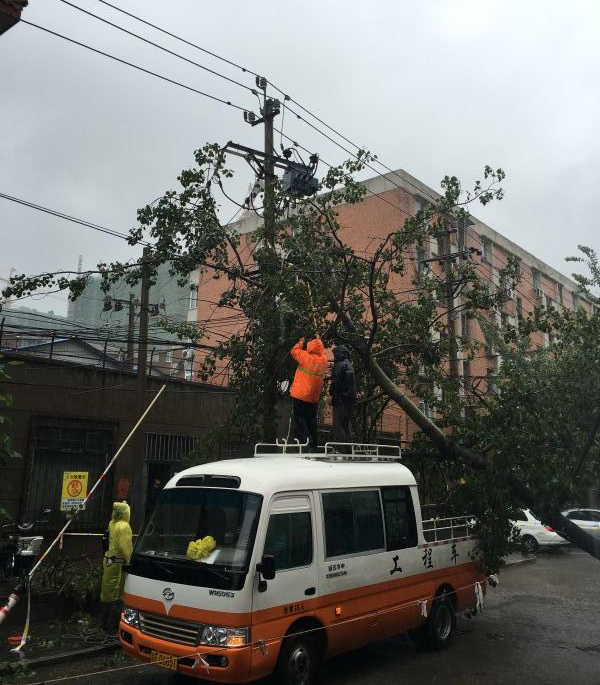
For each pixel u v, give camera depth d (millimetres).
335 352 9195
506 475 8789
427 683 6684
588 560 18422
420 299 11945
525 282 32625
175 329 11711
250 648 5387
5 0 7438
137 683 6520
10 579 8539
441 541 8305
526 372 13094
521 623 9867
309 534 6320
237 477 6145
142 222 10570
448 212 11586
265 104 12805
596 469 9961
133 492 11469
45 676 6609
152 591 5953
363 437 11297
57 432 12625
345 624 6449
